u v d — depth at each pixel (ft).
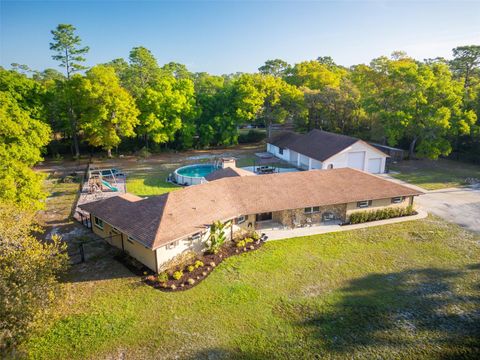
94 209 78.59
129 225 68.59
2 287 41.52
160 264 63.57
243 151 192.13
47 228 85.46
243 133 235.40
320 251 73.05
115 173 139.13
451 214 93.40
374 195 88.74
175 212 70.59
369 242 77.10
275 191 87.25
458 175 133.59
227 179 88.58
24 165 81.46
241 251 73.05
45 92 165.07
